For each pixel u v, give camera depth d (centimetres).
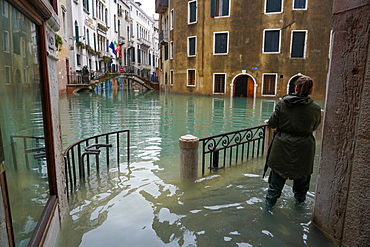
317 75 2331
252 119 1121
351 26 235
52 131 262
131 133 818
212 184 412
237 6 2412
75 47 2689
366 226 229
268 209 333
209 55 2570
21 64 200
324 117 275
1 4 166
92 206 342
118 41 4575
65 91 2297
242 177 442
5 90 174
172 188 397
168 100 2034
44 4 228
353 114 238
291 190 389
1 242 146
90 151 416
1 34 167
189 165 434
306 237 276
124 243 267
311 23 2278
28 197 208
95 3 3416
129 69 4209
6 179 160
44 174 254
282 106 310
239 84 2533
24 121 205
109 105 1596
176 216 319
